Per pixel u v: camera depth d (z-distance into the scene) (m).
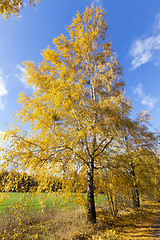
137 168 12.23
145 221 7.58
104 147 7.17
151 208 12.79
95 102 6.70
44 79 6.76
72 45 8.17
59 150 5.93
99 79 7.50
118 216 8.27
